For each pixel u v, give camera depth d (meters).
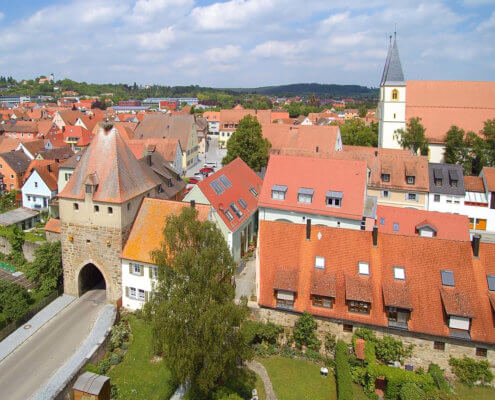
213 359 29.25
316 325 37.84
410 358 35.72
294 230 41.25
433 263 37.53
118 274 46.53
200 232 31.53
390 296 36.03
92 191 45.41
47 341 41.53
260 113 151.25
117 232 45.41
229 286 31.02
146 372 37.59
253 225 61.88
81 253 47.69
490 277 36.06
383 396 33.72
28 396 34.38
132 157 49.25
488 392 33.53
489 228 67.44
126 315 45.94
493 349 33.91
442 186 67.75
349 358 35.53
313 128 91.69
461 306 34.62
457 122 97.19
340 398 31.89
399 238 38.94
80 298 49.28
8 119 189.25
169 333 28.64
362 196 56.03
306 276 39.28
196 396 32.22
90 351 38.31
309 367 36.69
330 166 59.50
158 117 122.19
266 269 40.50
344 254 39.44
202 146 142.62
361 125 112.25
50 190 81.31
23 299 45.41
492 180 67.25
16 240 62.81
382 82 96.81
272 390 34.00
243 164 69.31
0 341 41.41
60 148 101.06
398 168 69.31
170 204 46.81
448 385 33.12
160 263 31.80
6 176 92.44
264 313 39.53
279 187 59.34
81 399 33.50
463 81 99.31
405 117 98.75
